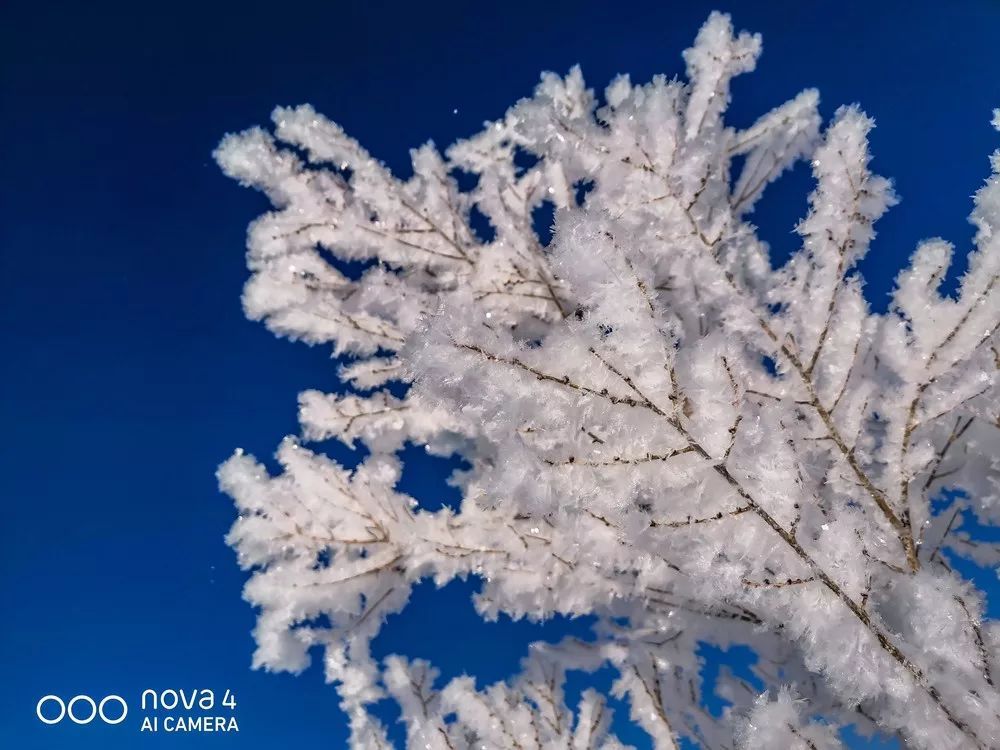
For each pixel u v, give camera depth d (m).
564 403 0.38
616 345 0.37
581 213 0.36
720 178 0.55
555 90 0.57
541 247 0.58
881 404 0.48
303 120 0.59
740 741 0.43
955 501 0.53
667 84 0.49
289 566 0.59
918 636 0.41
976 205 0.46
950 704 0.42
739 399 0.39
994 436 0.49
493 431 0.39
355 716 0.59
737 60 0.54
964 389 0.45
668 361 0.38
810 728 0.45
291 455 0.60
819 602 0.42
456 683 0.58
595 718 0.57
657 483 0.41
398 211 0.59
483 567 0.57
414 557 0.58
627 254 0.37
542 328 0.60
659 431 0.39
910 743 0.45
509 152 0.58
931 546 0.53
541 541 0.56
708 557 0.41
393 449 0.62
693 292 0.51
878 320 0.52
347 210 0.59
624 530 0.42
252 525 0.59
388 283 0.60
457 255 0.60
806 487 0.47
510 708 0.58
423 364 0.37
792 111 0.57
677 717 0.55
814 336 0.47
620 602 0.57
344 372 0.61
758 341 0.47
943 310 0.46
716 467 0.40
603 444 0.40
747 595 0.42
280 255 0.60
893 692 0.42
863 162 0.45
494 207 0.59
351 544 0.60
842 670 0.42
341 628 0.59
